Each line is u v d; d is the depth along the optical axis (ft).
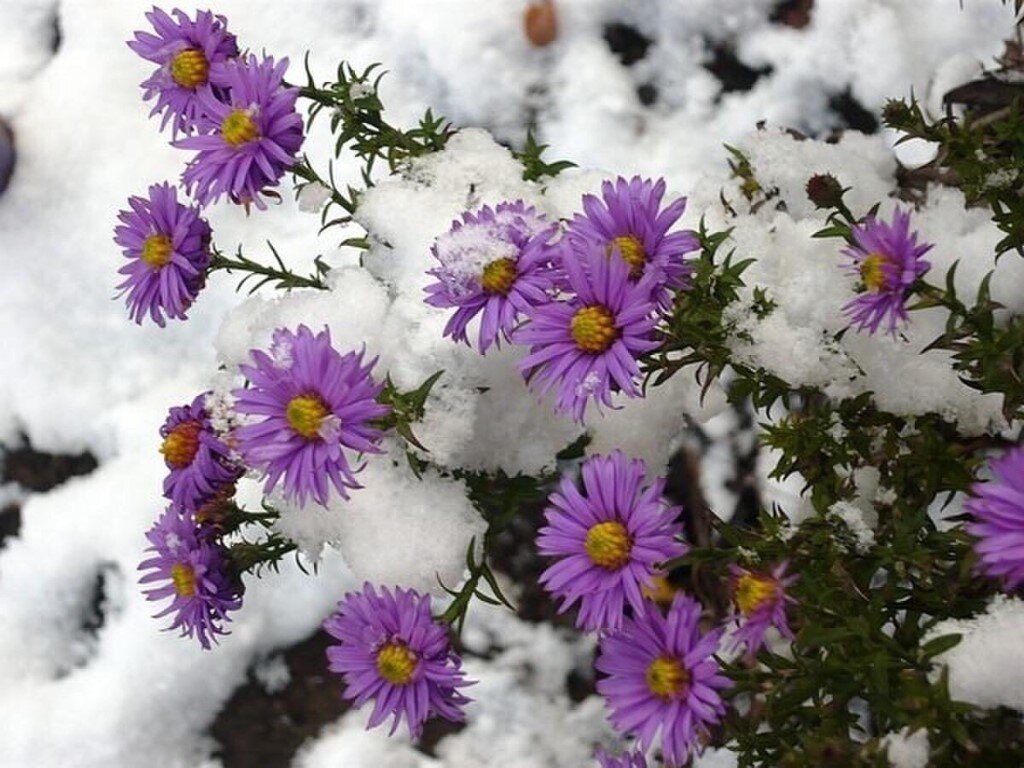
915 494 1.56
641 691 1.33
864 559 1.44
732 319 1.49
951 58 1.89
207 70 1.53
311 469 1.33
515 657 1.88
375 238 1.56
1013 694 1.35
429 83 2.03
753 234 1.61
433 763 1.88
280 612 1.93
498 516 1.54
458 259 1.35
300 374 1.33
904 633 1.36
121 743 1.95
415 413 1.41
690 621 1.31
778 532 1.42
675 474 1.84
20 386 2.08
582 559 1.34
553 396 1.50
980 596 1.45
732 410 1.84
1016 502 1.14
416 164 1.57
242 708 1.95
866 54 1.93
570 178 1.59
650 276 1.30
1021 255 1.49
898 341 1.53
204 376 2.03
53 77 2.17
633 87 1.99
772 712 1.37
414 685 1.41
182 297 1.53
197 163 1.49
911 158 1.86
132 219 1.54
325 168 2.01
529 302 1.35
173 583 1.52
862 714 1.64
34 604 2.02
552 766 1.86
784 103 1.94
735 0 1.98
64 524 2.02
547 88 2.00
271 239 2.01
